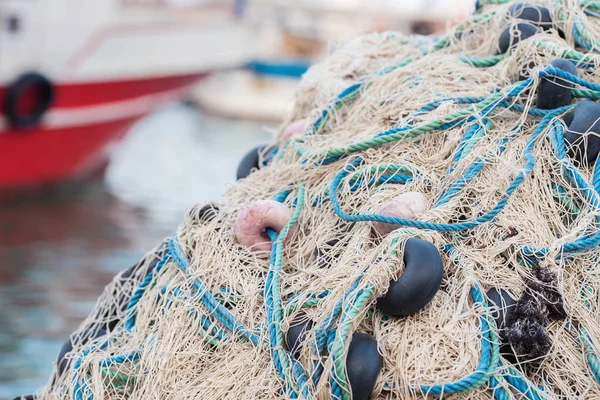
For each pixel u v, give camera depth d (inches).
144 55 548.7
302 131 135.8
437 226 102.7
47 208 519.8
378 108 126.8
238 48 642.8
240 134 911.7
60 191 553.9
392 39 152.6
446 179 112.1
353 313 94.2
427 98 123.0
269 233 116.3
